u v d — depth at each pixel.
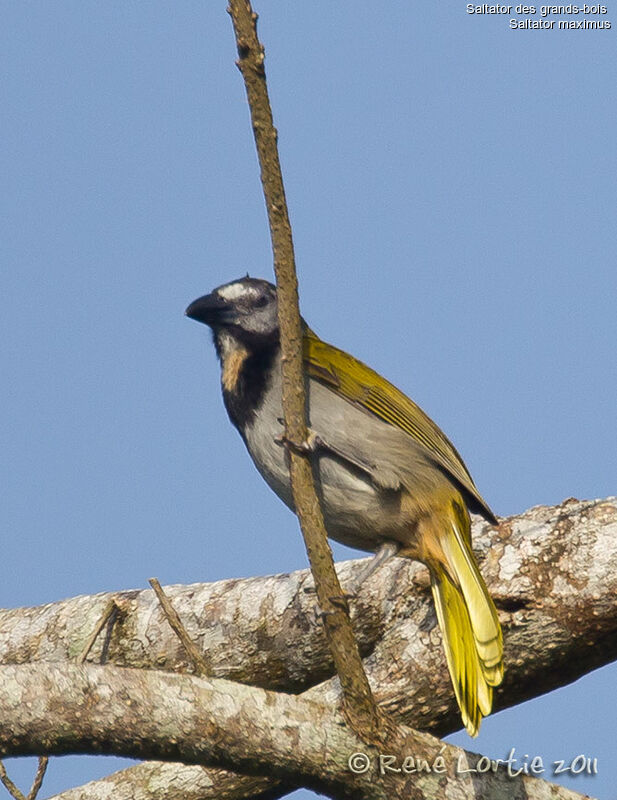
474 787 8.56
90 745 8.18
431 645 10.88
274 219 8.29
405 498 10.68
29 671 8.21
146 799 10.80
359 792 8.47
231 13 7.84
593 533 10.59
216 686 8.38
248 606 11.82
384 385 11.12
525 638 10.49
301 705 8.50
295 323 8.47
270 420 10.83
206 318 11.43
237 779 10.79
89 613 12.25
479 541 10.98
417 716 10.81
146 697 8.20
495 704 11.10
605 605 10.30
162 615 12.04
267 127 8.05
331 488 10.74
